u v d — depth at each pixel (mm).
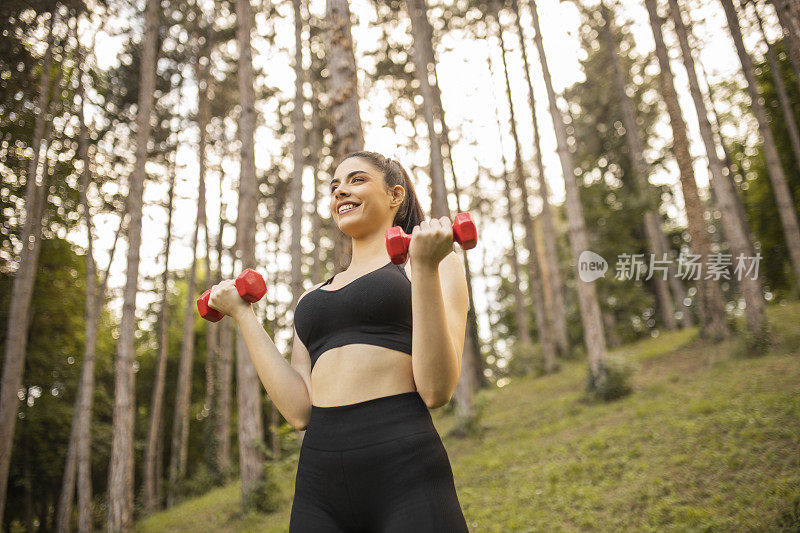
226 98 18625
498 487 7746
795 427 6281
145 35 11680
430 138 14367
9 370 9891
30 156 12859
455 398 12016
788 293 19672
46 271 15016
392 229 1221
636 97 21922
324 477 1304
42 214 11711
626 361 11695
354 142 5906
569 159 12688
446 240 1115
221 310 1628
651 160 22391
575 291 23812
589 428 9461
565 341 20844
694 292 22875
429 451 1262
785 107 13344
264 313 22281
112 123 15047
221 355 19391
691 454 6602
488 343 29984
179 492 16984
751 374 9578
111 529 10039
